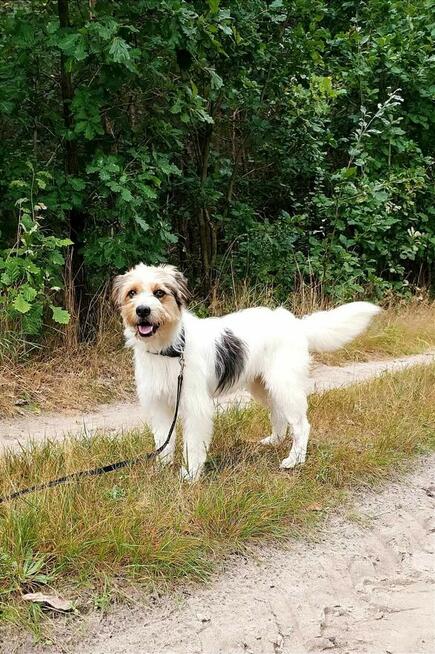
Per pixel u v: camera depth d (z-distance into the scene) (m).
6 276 4.29
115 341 4.87
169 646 2.52
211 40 4.74
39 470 3.22
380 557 3.02
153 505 2.95
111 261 4.75
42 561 2.67
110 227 4.98
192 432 3.26
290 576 2.84
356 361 5.55
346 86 6.96
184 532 2.92
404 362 5.54
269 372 3.50
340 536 3.08
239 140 6.59
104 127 5.05
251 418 3.87
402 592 2.86
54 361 4.58
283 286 6.19
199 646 2.53
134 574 2.70
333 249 6.39
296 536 3.03
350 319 3.61
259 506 3.07
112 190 4.53
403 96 7.29
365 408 4.13
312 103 6.31
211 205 6.11
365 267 6.80
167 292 3.18
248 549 2.91
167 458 3.33
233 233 6.27
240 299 5.71
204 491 3.09
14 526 2.74
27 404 4.19
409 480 3.53
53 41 4.37
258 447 3.66
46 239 4.45
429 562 3.03
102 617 2.57
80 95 4.55
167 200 5.79
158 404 3.32
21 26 4.49
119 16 4.61
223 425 3.77
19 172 4.64
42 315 4.63
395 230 7.13
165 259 5.09
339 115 7.29
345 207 6.52
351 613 2.74
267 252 6.15
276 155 6.70
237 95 5.82
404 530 3.16
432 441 3.87
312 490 3.29
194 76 5.17
